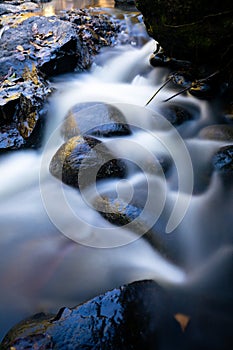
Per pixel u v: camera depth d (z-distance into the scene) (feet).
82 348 8.02
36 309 8.73
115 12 17.40
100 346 8.03
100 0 21.93
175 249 9.03
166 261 8.95
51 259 9.22
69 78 12.84
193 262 8.94
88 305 8.33
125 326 8.17
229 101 11.45
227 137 10.56
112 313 8.25
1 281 9.01
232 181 9.84
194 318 8.43
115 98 12.08
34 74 12.16
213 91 11.63
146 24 11.20
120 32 14.89
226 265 8.92
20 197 10.14
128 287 8.46
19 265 9.18
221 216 9.46
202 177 10.00
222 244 9.14
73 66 12.94
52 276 9.04
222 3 9.69
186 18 10.14
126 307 8.30
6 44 12.98
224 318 8.45
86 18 14.69
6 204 10.07
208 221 9.39
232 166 9.98
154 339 8.16
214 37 10.40
